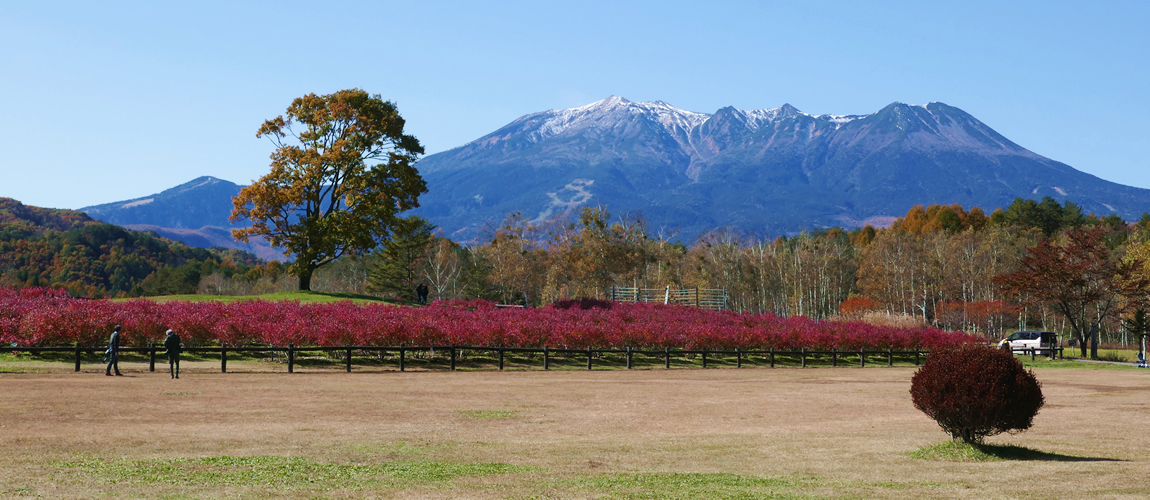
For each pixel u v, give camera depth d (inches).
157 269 6225.4
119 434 569.9
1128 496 408.8
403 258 3543.3
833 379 1332.4
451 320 1611.7
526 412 780.6
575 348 1585.9
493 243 3927.2
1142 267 2402.8
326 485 416.2
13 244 6053.2
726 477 455.2
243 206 2242.9
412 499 387.9
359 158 2330.2
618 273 3720.5
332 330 1339.8
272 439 571.2
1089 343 3469.5
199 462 471.2
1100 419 792.3
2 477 413.7
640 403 884.0
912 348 2028.8
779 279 4618.6
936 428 701.9
